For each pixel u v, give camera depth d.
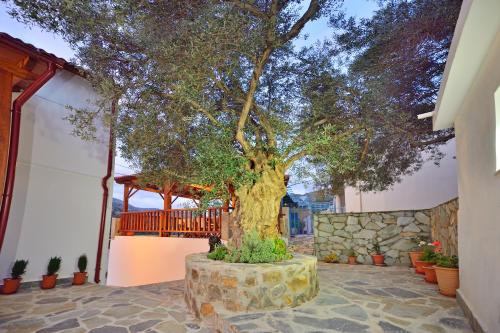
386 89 6.04
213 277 4.41
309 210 21.05
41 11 4.40
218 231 9.11
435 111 4.67
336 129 6.13
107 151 8.30
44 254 6.74
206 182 5.36
